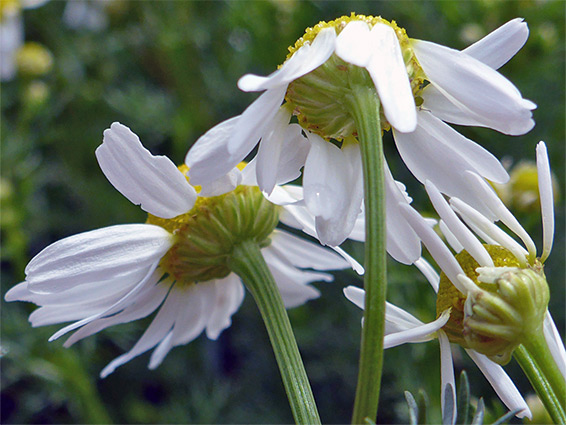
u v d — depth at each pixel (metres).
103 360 0.24
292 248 0.12
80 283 0.10
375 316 0.08
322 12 0.24
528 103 0.08
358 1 0.24
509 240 0.09
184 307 0.12
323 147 0.09
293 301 0.12
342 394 0.23
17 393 0.24
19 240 0.20
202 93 0.25
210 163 0.09
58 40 0.27
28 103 0.23
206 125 0.25
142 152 0.10
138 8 0.26
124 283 0.11
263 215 0.11
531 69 0.21
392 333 0.09
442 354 0.09
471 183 0.09
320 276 0.12
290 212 0.11
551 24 0.21
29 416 0.24
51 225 0.25
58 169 0.26
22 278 0.20
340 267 0.12
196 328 0.12
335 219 0.09
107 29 0.27
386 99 0.08
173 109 0.26
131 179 0.10
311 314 0.22
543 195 0.09
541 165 0.09
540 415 0.12
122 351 0.24
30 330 0.20
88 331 0.11
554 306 0.21
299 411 0.09
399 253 0.09
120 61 0.28
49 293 0.10
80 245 0.10
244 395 0.24
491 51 0.09
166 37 0.25
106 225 0.25
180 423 0.23
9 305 0.23
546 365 0.08
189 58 0.26
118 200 0.25
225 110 0.25
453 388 0.08
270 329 0.10
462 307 0.09
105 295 0.11
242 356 0.24
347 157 0.09
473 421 0.08
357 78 0.09
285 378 0.10
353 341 0.22
